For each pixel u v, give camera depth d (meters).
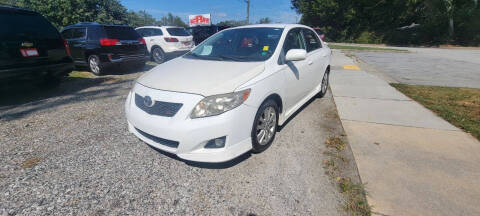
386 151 2.65
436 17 24.50
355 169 2.35
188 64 2.96
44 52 4.67
